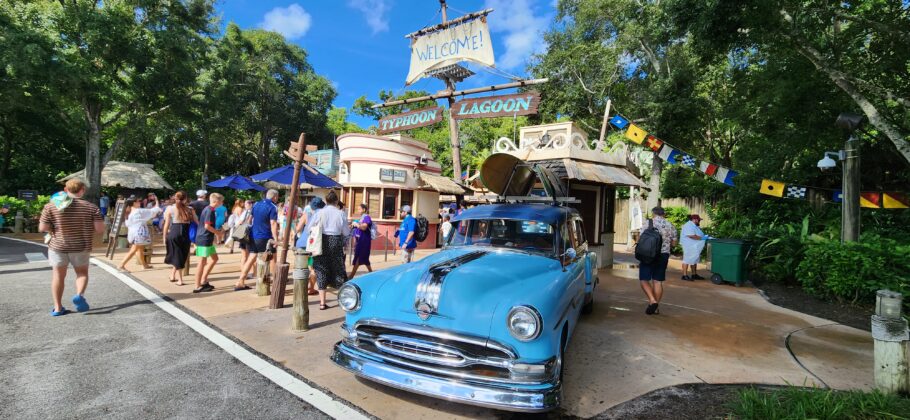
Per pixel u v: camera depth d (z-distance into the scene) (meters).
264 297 6.54
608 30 18.42
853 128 7.74
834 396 3.15
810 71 9.41
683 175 17.92
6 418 2.84
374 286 3.31
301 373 3.75
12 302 5.75
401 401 3.29
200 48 19.14
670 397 3.45
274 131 34.25
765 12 7.17
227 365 3.88
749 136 13.85
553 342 2.86
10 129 23.42
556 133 10.45
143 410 3.04
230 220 12.00
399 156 14.35
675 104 14.08
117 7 16.67
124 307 5.71
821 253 7.57
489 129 28.17
